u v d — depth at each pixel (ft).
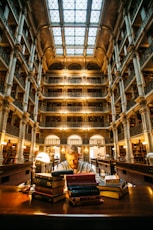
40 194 5.25
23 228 3.79
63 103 80.07
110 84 68.95
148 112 37.14
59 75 82.94
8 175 24.13
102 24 61.05
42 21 59.36
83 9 57.06
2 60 36.52
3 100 36.78
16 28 45.14
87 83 80.02
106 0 51.67
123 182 6.00
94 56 80.43
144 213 3.93
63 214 3.85
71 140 75.10
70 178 5.23
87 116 78.43
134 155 47.57
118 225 3.69
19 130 48.34
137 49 43.47
